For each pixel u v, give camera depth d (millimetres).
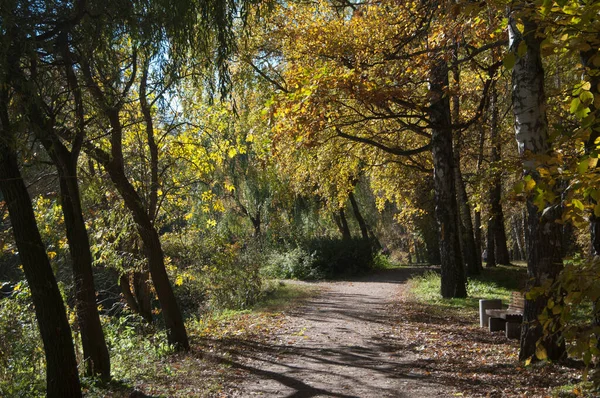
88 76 7406
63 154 8289
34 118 6566
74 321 10359
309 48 13828
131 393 7988
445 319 14609
